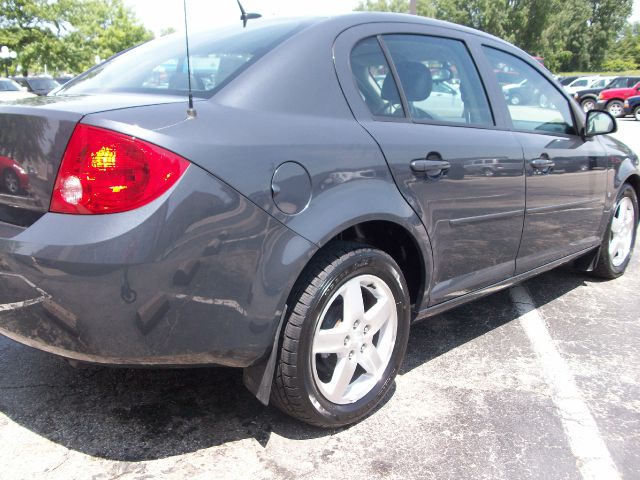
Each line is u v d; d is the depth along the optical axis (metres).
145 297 1.73
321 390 2.19
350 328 2.24
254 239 1.89
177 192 1.74
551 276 4.43
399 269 2.39
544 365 2.94
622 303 3.86
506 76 3.24
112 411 2.39
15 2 41.06
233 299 1.88
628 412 2.52
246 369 2.13
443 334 3.30
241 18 2.82
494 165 2.79
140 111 1.84
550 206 3.27
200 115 1.90
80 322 1.74
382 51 2.57
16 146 1.84
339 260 2.12
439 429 2.36
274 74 2.16
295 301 2.07
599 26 65.19
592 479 2.08
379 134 2.33
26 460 2.07
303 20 2.50
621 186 4.02
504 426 2.39
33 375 2.64
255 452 2.17
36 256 1.71
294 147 2.02
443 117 2.73
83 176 1.71
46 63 43.31
